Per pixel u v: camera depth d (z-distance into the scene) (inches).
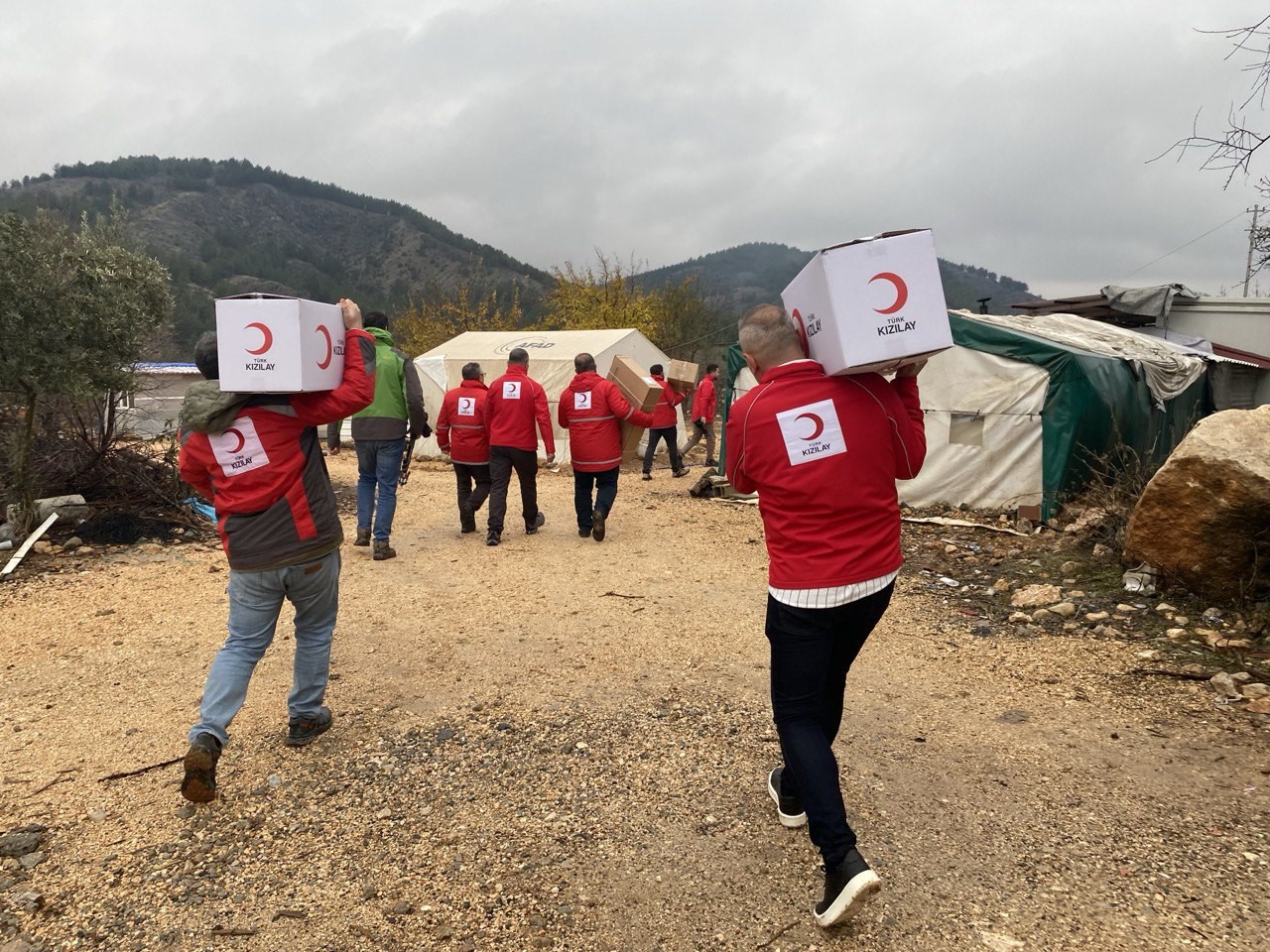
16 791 127.1
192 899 101.9
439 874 107.5
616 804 124.4
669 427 514.6
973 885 104.7
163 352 309.7
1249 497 194.2
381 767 135.7
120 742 144.3
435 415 621.3
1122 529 256.1
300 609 134.6
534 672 178.2
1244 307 647.1
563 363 562.6
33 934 95.4
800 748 96.5
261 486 123.0
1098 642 195.8
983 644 199.0
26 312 249.3
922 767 135.6
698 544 315.3
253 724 150.6
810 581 96.3
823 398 96.1
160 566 264.5
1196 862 108.5
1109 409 340.5
